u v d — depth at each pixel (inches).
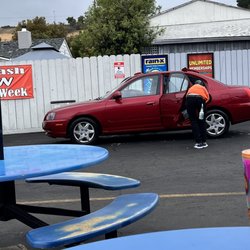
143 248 84.0
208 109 465.7
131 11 1021.8
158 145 457.4
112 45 1031.6
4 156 184.4
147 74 471.2
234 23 1428.4
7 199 186.2
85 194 208.1
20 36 1702.8
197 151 411.5
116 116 465.4
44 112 622.8
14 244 203.9
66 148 202.5
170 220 224.1
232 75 659.4
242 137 475.2
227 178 306.5
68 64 620.4
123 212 163.0
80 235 141.5
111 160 393.7
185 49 1018.7
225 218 222.5
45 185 314.2
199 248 82.7
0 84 614.9
